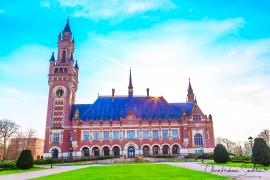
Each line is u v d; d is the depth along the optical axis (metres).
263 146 48.97
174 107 115.38
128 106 113.12
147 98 117.12
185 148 102.69
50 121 105.56
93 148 103.69
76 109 107.81
